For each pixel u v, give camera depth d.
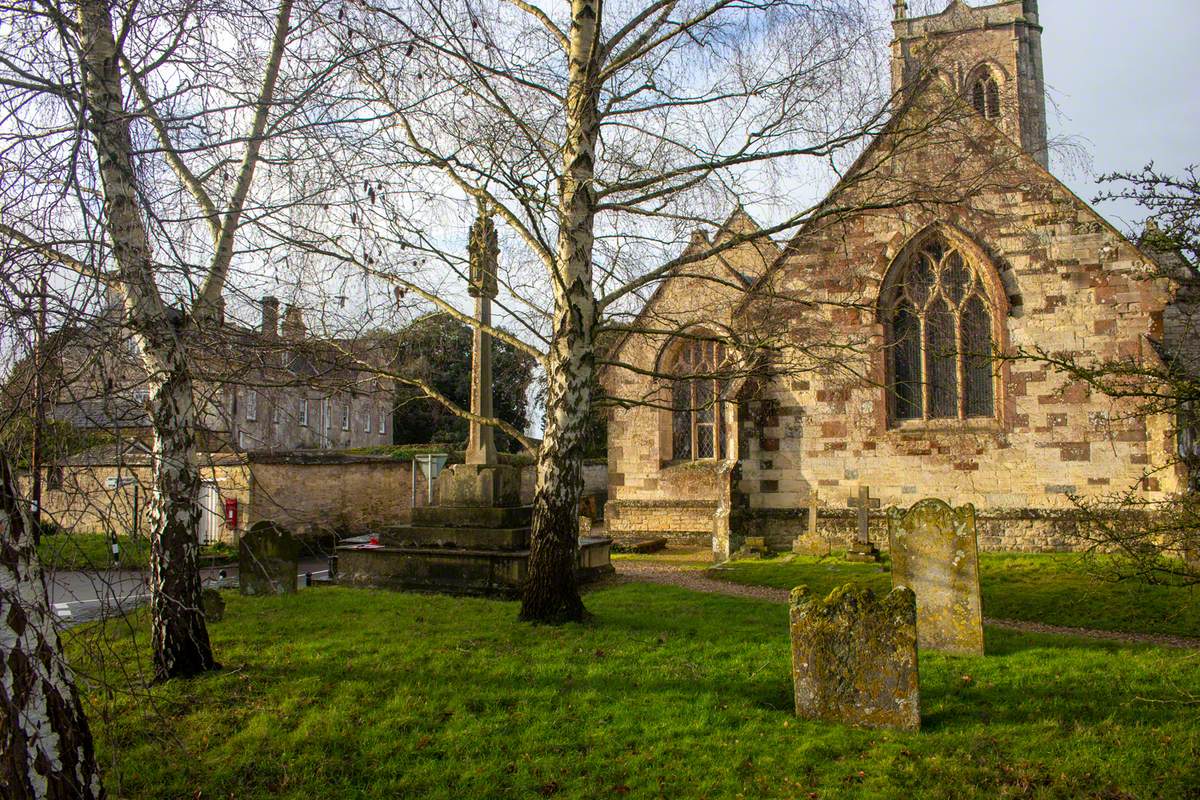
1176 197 7.36
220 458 19.52
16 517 4.63
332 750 7.17
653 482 25.25
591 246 11.60
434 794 6.48
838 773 6.72
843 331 21.58
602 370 25.67
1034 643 11.06
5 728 4.49
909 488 20.94
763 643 10.65
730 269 14.55
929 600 10.55
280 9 7.57
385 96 8.49
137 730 7.39
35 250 4.85
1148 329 19.28
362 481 30.09
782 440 22.11
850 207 11.10
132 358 5.71
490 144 9.65
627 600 14.21
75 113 5.15
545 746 7.28
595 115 11.41
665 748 7.23
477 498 16.27
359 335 8.89
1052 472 19.80
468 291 13.08
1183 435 17.03
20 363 4.63
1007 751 7.08
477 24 9.33
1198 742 7.08
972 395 20.92
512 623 11.53
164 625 8.71
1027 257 20.19
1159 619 12.72
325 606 13.28
